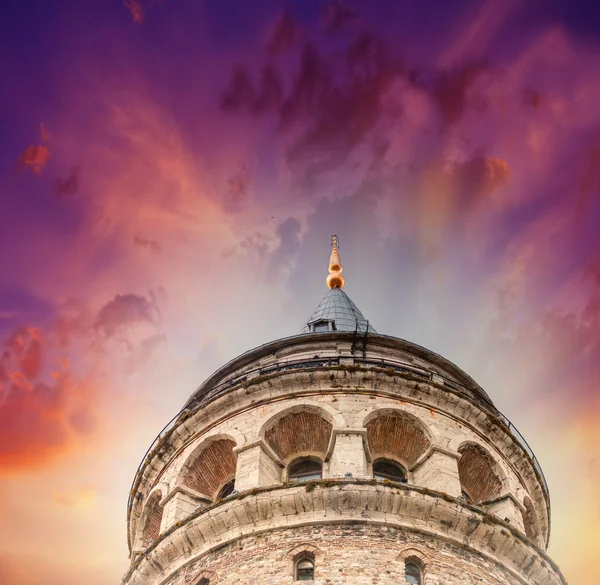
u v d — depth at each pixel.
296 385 34.28
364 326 43.78
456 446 32.97
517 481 34.62
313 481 29.33
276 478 32.16
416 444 33.38
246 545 28.84
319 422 33.44
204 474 34.03
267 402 34.16
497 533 29.55
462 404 34.50
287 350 38.41
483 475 33.75
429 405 34.16
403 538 28.52
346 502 29.05
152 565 30.72
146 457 36.16
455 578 27.77
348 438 31.81
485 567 28.88
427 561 27.88
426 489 29.45
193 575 29.05
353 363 35.31
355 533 28.41
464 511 29.44
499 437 35.00
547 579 30.30
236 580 27.67
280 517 29.22
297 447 33.47
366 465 31.50
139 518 35.34
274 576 27.28
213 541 29.64
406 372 34.62
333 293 48.06
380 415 33.34
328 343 38.28
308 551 27.92
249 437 32.94
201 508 30.34
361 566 27.12
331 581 26.69
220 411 34.88
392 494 29.12
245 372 38.12
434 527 29.11
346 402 33.50
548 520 36.53
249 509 29.39
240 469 31.72
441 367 38.75
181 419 35.50
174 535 30.28
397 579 26.91
